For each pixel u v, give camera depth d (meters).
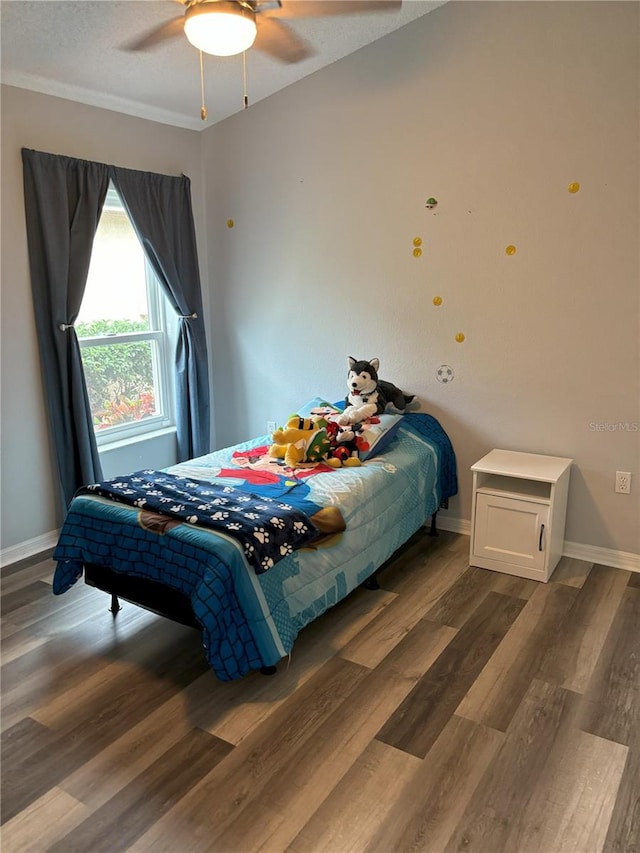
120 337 3.87
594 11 2.79
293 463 3.05
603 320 3.02
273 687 2.29
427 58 3.23
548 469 3.04
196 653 2.51
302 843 1.66
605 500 3.18
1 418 3.22
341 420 3.29
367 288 3.69
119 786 1.86
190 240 4.11
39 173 3.17
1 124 3.04
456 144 3.24
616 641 2.55
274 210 3.95
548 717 2.12
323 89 3.59
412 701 2.21
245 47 2.40
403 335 3.62
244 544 2.19
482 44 3.07
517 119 3.05
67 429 3.43
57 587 2.64
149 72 3.24
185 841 1.67
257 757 1.96
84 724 2.12
